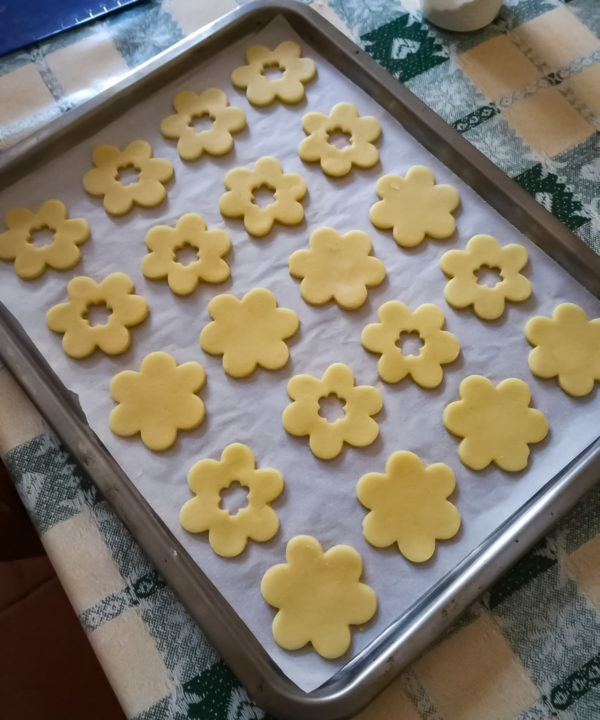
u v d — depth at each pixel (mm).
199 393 385
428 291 410
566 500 342
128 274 414
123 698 330
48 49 501
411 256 420
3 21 501
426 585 341
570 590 351
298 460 369
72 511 367
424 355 389
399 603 338
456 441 373
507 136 472
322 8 516
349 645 327
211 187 440
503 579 353
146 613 346
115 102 445
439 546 350
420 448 372
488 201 429
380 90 451
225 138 448
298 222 428
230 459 364
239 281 414
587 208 448
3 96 486
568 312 397
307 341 398
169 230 422
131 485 358
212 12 520
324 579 339
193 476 360
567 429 375
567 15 517
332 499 360
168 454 369
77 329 394
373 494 356
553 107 483
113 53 504
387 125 454
